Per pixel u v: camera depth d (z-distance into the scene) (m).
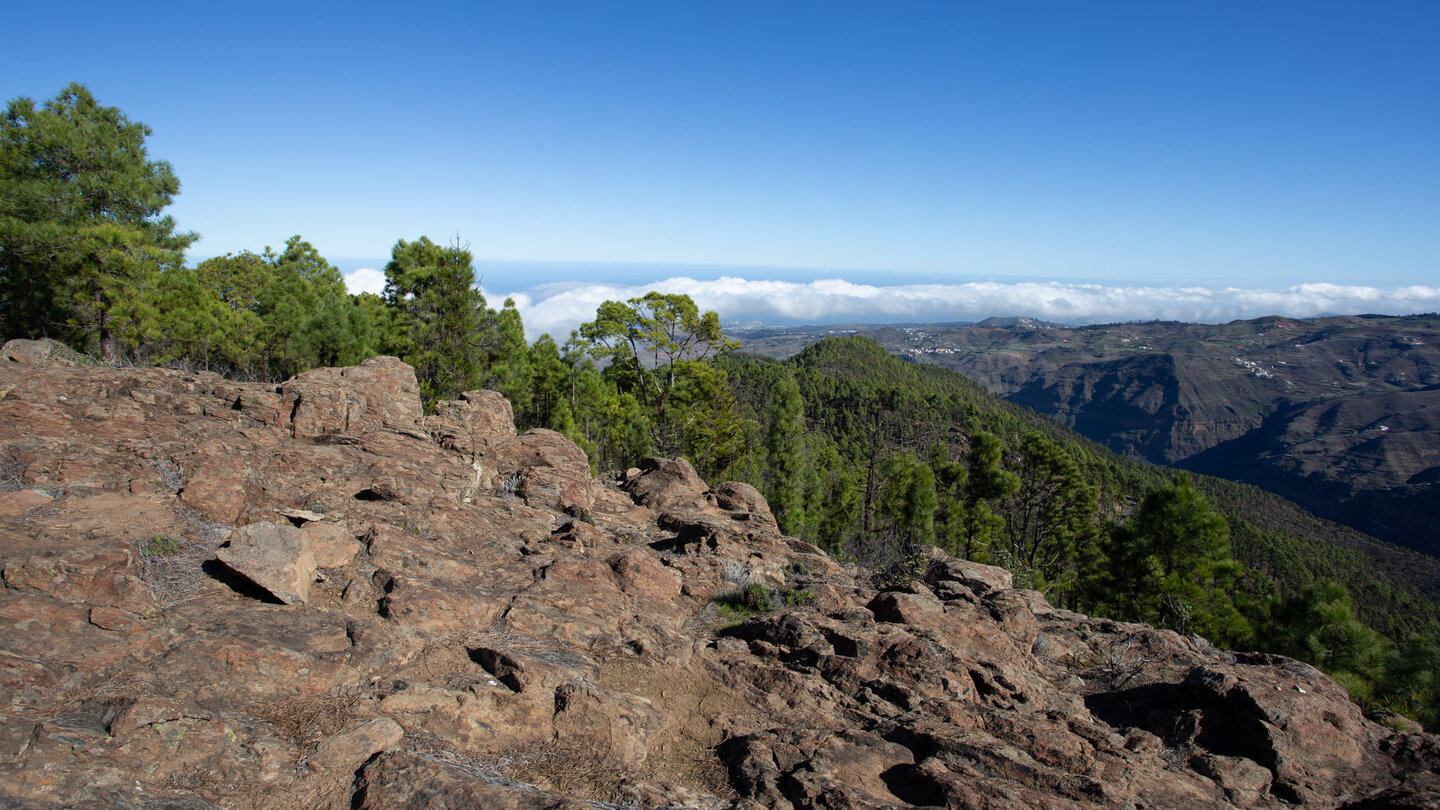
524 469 20.11
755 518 21.77
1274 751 10.30
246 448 15.55
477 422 21.67
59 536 10.76
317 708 9.05
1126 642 15.02
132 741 7.65
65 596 9.48
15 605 8.93
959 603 15.59
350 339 30.48
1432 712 18.83
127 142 32.47
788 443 51.81
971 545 45.31
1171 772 9.97
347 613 11.30
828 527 61.38
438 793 7.80
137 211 32.59
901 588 16.25
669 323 53.06
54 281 28.50
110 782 7.14
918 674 11.96
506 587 13.43
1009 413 194.62
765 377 130.88
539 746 9.38
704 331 53.66
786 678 11.91
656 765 9.63
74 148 29.97
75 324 29.02
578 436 44.62
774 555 18.70
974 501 48.00
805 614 14.53
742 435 57.31
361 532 13.79
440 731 9.18
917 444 97.38
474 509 16.70
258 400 17.39
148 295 27.12
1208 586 31.77
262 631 9.88
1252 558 109.06
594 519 19.52
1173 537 30.78
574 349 53.69
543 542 16.02
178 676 8.76
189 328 28.03
